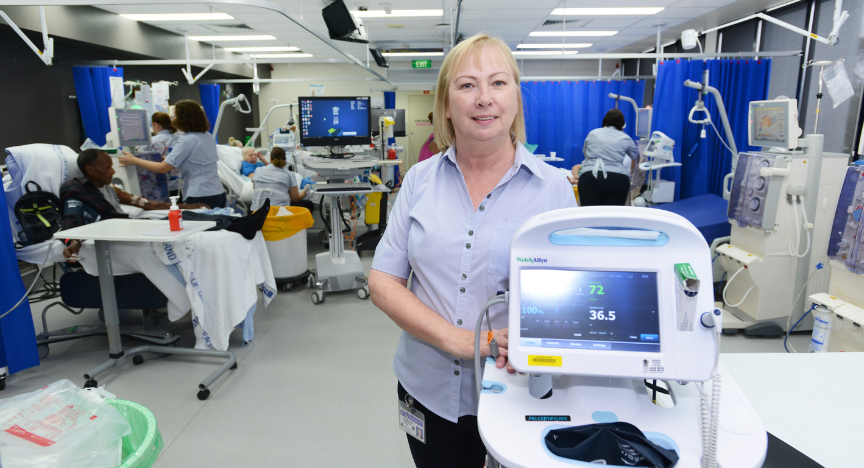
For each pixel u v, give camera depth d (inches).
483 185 40.5
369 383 101.3
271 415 89.8
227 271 107.4
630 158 184.5
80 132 267.4
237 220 113.0
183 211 120.8
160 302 110.8
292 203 193.2
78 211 110.5
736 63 196.2
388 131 229.9
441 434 43.7
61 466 30.2
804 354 50.1
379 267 42.5
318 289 145.7
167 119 173.6
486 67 36.6
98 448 31.9
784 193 109.5
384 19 263.0
